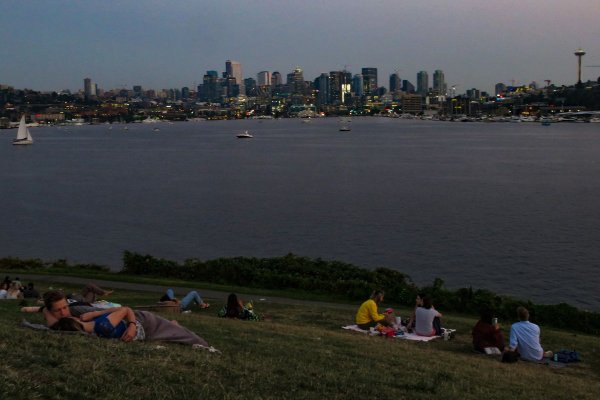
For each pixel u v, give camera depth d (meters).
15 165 155.62
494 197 88.19
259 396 9.59
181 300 24.62
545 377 14.05
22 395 8.39
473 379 12.80
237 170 136.50
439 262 49.94
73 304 12.34
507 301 26.02
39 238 62.22
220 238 61.78
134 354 10.84
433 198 87.88
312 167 141.50
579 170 128.00
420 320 18.00
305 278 29.88
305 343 14.94
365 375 11.84
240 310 19.73
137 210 80.25
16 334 11.35
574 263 48.72
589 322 24.23
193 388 9.55
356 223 68.50
